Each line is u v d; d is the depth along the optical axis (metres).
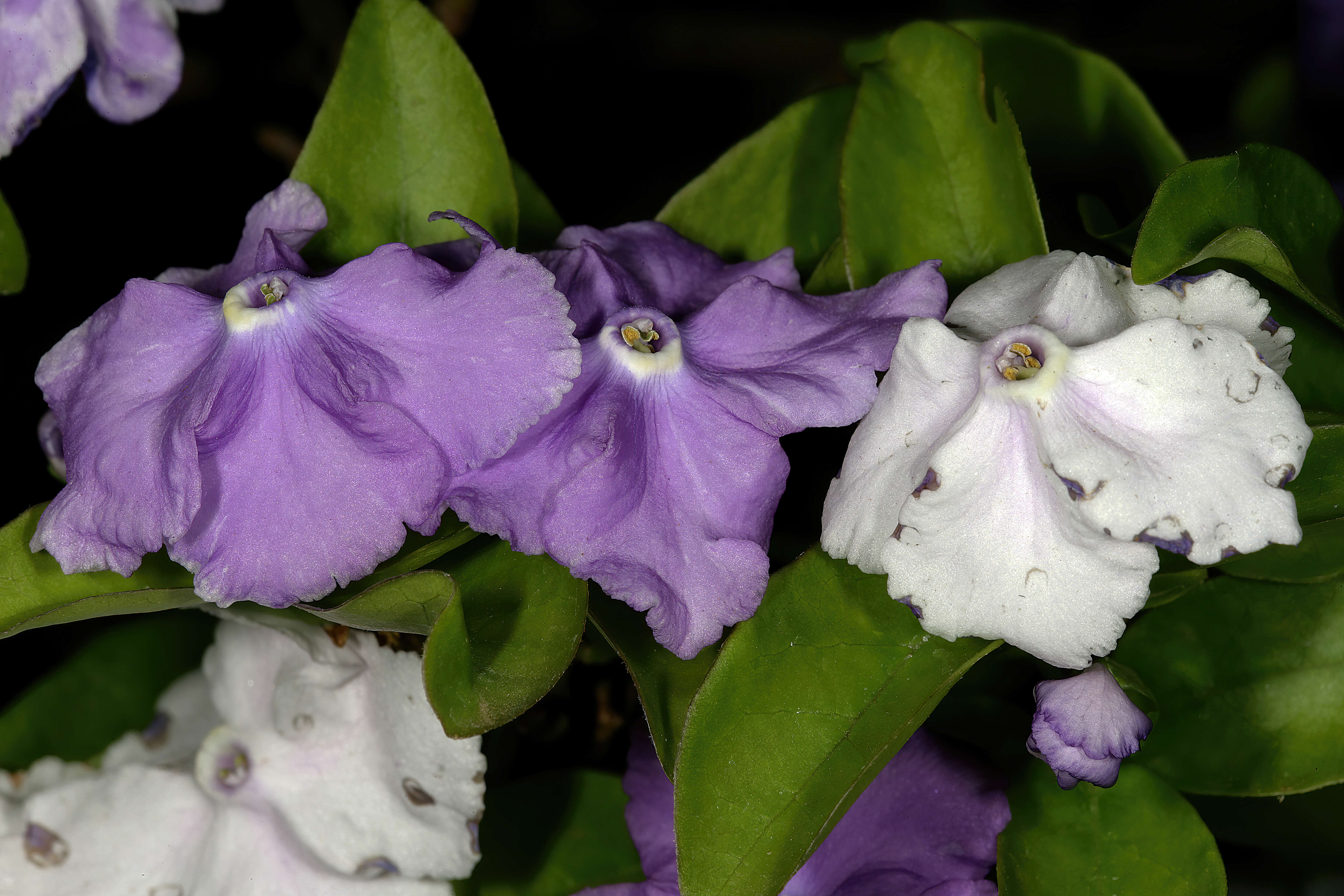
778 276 0.38
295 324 0.36
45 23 0.39
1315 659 0.38
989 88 0.38
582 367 0.36
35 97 0.39
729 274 0.38
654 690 0.36
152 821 0.39
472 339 0.36
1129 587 0.35
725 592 0.36
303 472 0.36
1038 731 0.36
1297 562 0.37
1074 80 0.40
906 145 0.38
